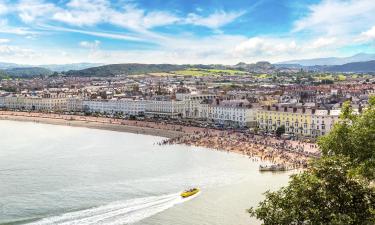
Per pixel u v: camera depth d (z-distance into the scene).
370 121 134.62
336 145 134.50
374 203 94.00
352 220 88.62
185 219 175.75
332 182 95.06
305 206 94.12
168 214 181.50
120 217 177.62
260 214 99.44
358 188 94.44
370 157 125.81
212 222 172.50
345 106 146.88
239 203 196.75
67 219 174.62
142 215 180.25
